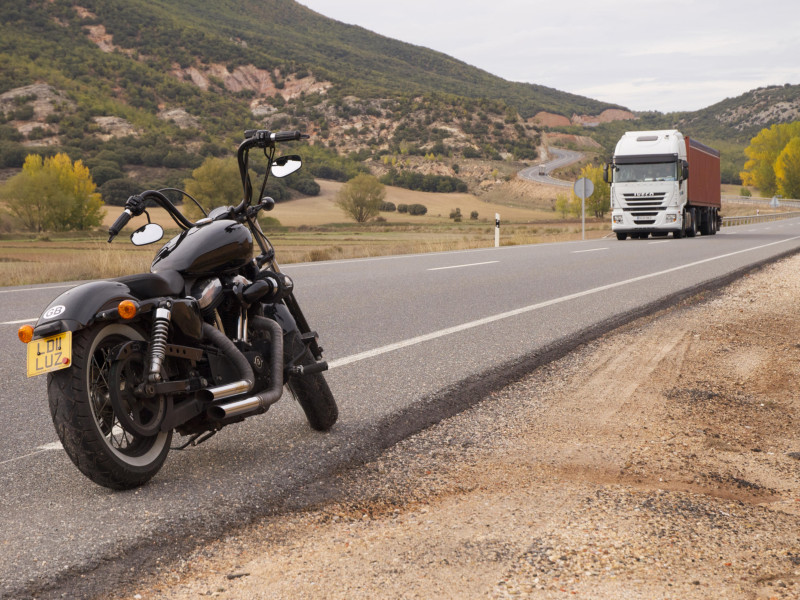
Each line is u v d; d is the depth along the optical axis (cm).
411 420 459
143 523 304
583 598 242
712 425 469
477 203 18538
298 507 331
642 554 276
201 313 357
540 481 363
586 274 1337
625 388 555
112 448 329
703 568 266
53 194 9594
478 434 442
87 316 312
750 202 10912
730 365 636
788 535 298
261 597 247
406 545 286
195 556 282
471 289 1119
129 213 366
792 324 835
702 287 1130
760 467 391
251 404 354
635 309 905
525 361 623
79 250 5316
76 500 331
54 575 261
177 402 343
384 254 2381
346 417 461
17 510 320
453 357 632
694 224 3045
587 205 11731
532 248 2238
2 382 561
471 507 327
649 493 344
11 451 402
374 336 732
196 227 378
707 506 329
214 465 379
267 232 9488
